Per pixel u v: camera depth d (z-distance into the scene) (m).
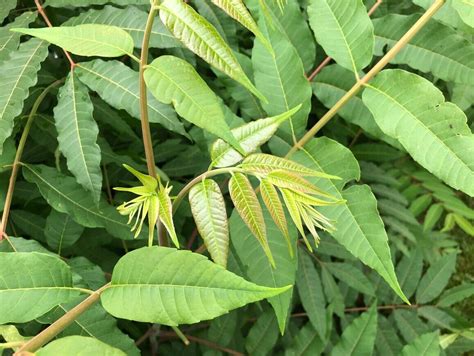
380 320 0.68
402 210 0.71
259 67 0.47
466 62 0.47
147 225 0.49
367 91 0.41
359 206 0.41
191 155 0.61
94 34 0.31
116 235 0.48
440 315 0.70
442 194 0.77
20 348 0.27
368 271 0.73
